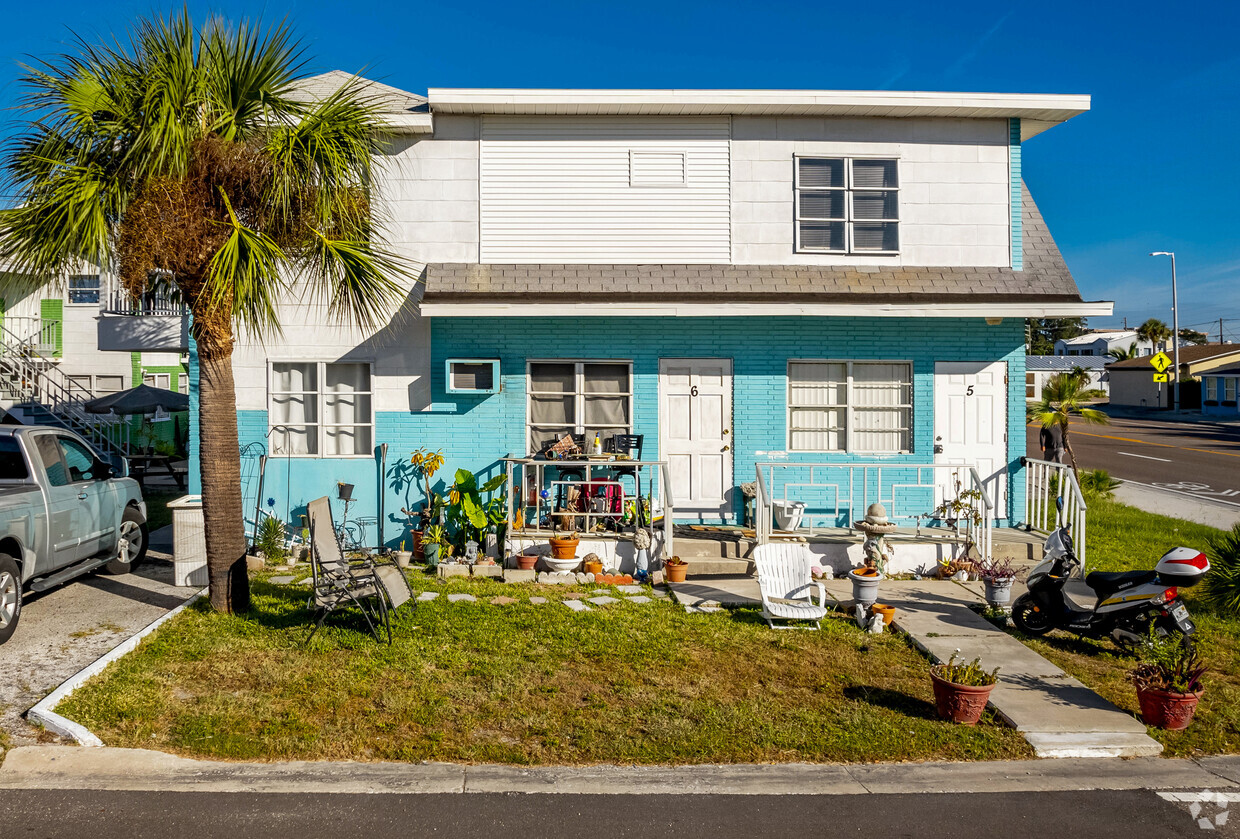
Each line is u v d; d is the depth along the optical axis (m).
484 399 11.90
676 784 5.45
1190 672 6.45
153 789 5.21
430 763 5.64
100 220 7.46
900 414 12.26
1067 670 7.62
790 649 7.97
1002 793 5.42
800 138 12.13
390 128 10.24
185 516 9.90
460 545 11.36
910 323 12.12
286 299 11.81
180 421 25.72
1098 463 26.12
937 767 5.77
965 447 12.16
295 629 8.05
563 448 11.30
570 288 11.51
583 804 5.17
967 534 10.82
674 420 12.00
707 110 11.89
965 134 12.26
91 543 9.62
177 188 7.63
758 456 12.01
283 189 7.85
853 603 9.21
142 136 7.47
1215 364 57.91
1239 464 25.83
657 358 11.96
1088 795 5.41
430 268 11.84
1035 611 8.57
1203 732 6.37
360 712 6.33
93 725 5.94
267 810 5.00
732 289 11.55
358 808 5.05
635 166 12.07
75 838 4.63
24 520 8.15
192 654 7.34
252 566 10.70
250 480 11.85
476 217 11.99
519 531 10.95
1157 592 7.85
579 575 10.31
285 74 8.40
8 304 23.95
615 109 11.84
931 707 6.71
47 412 18.52
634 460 11.02
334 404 12.05
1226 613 9.16
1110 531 14.22
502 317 11.83
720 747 5.92
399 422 11.88
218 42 8.06
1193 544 13.12
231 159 7.82
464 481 11.29
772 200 12.12
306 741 5.82
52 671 7.01
